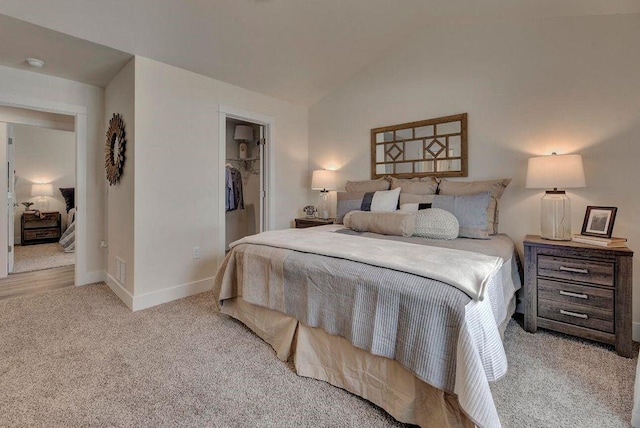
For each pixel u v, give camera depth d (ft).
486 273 4.58
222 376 5.50
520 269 8.35
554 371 5.66
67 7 6.68
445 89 9.85
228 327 7.46
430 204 8.79
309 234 7.68
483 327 3.99
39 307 8.69
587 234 7.23
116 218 9.90
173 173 9.37
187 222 9.78
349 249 5.80
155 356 6.12
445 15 9.22
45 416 4.47
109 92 10.44
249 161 17.01
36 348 6.38
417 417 4.27
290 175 13.29
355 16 9.10
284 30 9.05
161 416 4.50
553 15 7.97
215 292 7.84
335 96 12.80
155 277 9.02
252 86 11.35
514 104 8.65
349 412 4.63
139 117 8.57
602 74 7.44
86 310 8.50
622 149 7.23
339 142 12.74
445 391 3.88
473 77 9.32
